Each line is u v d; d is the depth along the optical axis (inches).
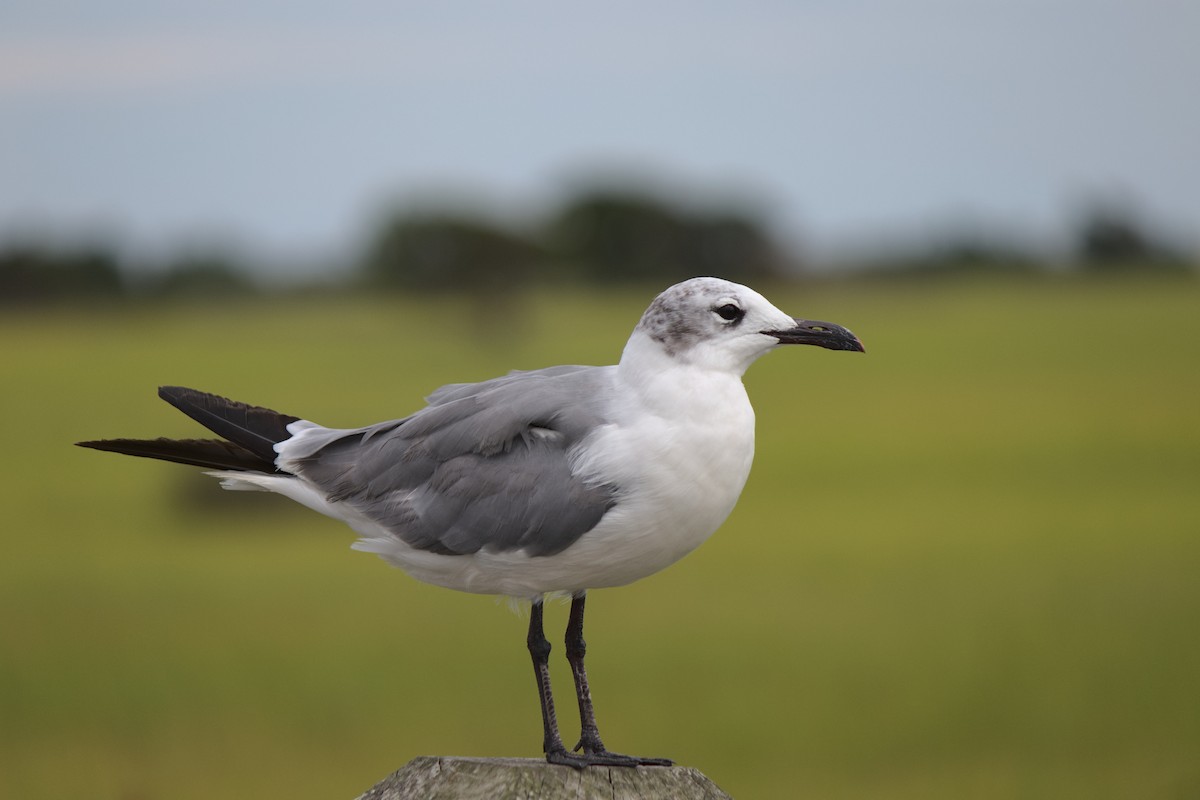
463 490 256.2
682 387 249.6
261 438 283.9
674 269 2287.2
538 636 260.7
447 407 265.3
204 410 285.6
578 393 258.5
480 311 1977.1
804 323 254.7
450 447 260.1
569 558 251.6
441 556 259.9
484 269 1973.4
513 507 251.6
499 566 255.9
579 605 265.4
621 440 247.6
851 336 253.8
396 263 1991.9
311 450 275.0
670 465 246.4
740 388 255.0
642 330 256.2
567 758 245.9
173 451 279.4
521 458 254.5
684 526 250.5
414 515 260.5
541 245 2058.3
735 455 250.1
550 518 249.0
